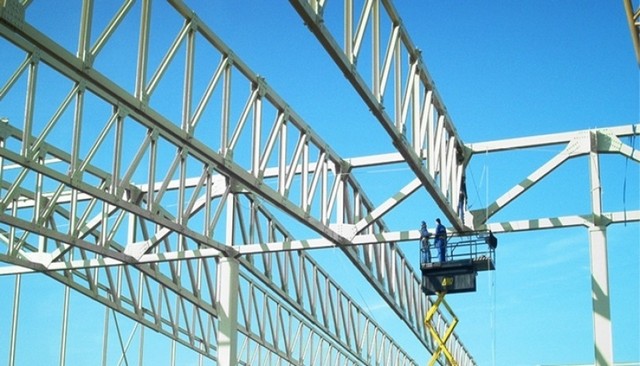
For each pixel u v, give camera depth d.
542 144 28.28
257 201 35.28
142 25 20.66
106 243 30.38
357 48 19.42
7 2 16.92
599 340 25.69
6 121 28.44
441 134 26.36
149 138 26.20
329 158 30.16
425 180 24.02
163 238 31.48
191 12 22.38
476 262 27.72
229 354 30.84
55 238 28.22
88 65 18.78
